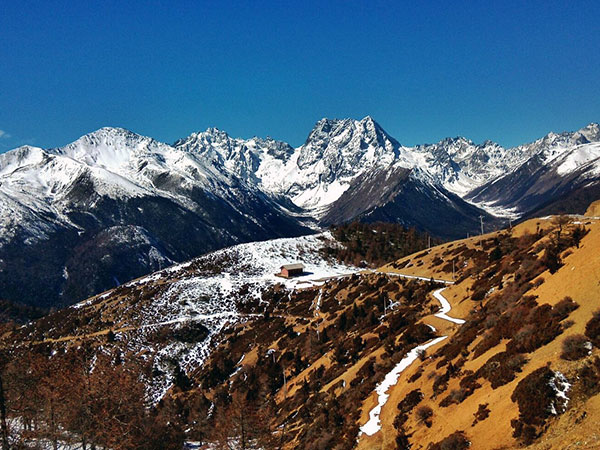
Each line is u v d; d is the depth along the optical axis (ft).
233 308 478.59
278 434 203.92
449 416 129.49
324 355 290.97
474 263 365.40
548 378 105.60
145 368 368.27
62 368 214.69
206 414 278.46
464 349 161.68
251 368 332.19
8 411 172.55
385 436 143.54
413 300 324.39
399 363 197.67
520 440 99.09
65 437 184.03
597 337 107.34
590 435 87.04
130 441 189.37
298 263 598.75
